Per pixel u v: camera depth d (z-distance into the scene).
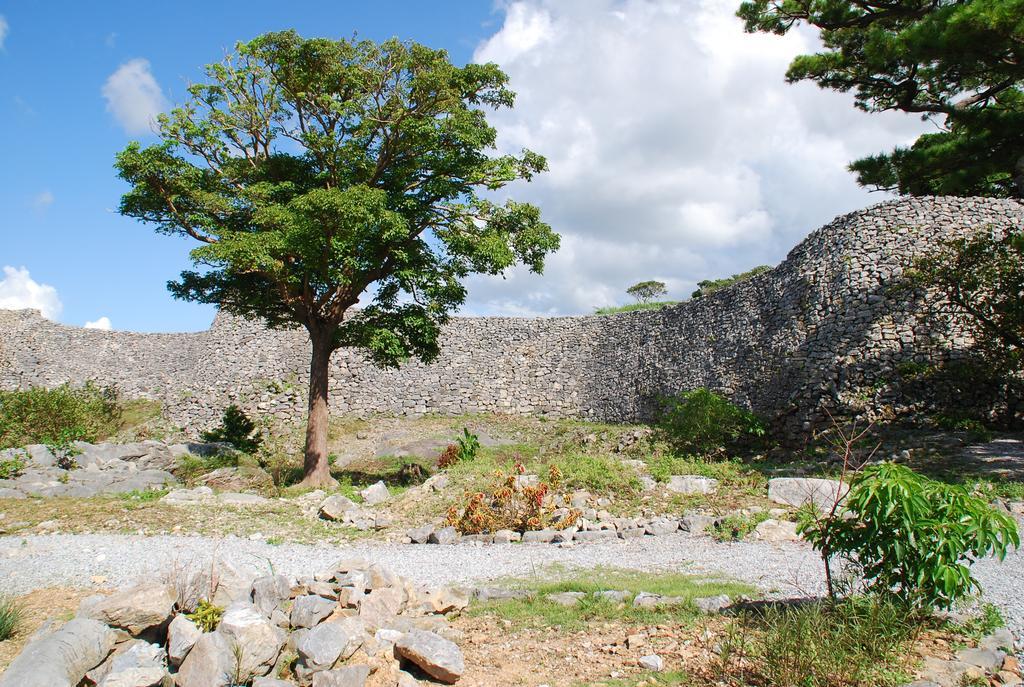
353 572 7.96
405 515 13.70
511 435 30.75
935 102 26.81
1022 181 25.20
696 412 21.17
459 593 7.72
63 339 42.03
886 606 5.86
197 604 6.30
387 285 20.25
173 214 18.89
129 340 41.97
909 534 5.69
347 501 14.12
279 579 6.84
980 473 14.06
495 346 37.72
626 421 32.19
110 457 19.02
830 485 12.90
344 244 17.45
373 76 18.33
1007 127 25.12
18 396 22.23
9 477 16.42
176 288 21.05
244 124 19.48
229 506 14.59
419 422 34.25
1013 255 17.58
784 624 5.79
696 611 7.14
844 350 20.66
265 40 18.34
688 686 5.40
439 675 5.64
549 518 12.68
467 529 12.63
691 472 15.47
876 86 27.06
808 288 23.23
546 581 8.90
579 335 37.03
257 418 32.62
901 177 29.89
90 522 12.85
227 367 35.09
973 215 21.36
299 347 35.91
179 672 5.27
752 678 5.50
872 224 22.25
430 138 18.23
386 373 36.59
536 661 6.05
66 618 6.88
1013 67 20.89
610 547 11.19
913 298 20.22
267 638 5.57
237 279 20.75
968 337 19.30
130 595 5.86
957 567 5.75
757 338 25.34
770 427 21.73
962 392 18.89
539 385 36.31
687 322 30.84
